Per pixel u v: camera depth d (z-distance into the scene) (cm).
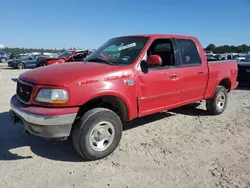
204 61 541
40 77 345
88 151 347
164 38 468
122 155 379
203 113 625
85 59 477
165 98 454
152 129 500
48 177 316
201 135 468
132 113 399
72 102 328
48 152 389
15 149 398
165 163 354
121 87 373
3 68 2548
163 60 472
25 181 307
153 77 422
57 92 323
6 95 838
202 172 331
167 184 303
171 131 489
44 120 317
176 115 605
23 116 336
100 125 356
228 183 305
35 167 341
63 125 326
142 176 320
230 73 625
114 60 426
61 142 427
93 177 317
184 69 485
